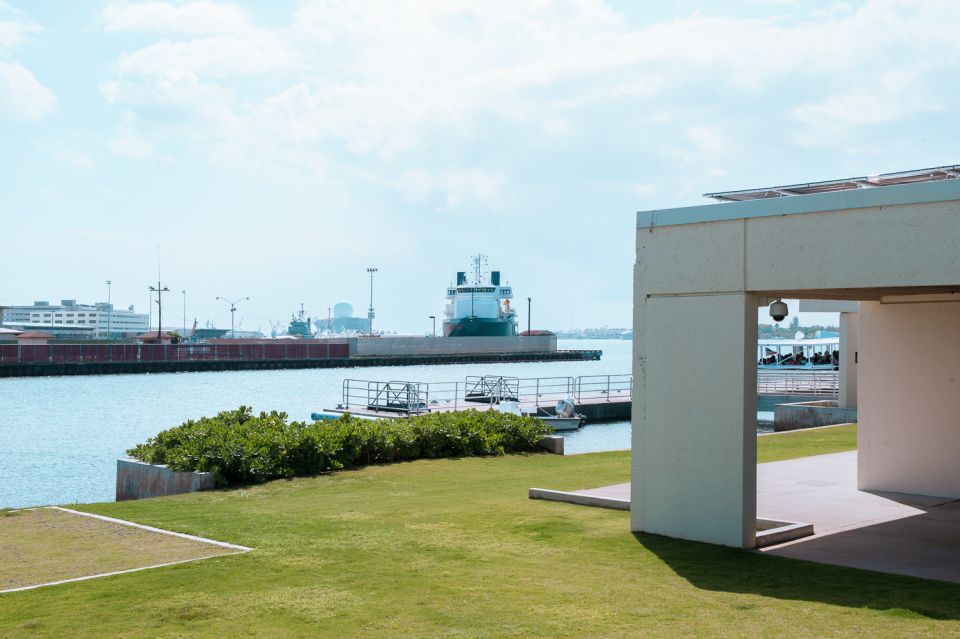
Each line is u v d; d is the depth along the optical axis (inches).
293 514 483.2
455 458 734.5
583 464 709.3
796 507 489.7
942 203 334.0
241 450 620.4
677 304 406.0
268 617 292.7
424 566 359.6
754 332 388.2
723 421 388.8
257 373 3430.1
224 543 404.5
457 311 5123.0
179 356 3521.2
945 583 326.6
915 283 339.3
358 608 302.2
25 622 286.8
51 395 2245.3
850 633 269.9
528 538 410.9
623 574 346.9
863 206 352.2
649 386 415.8
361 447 699.4
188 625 284.5
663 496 410.0
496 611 298.5
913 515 466.0
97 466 1008.9
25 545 403.2
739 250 385.7
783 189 418.6
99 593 319.0
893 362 539.2
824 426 1038.4
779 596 313.6
